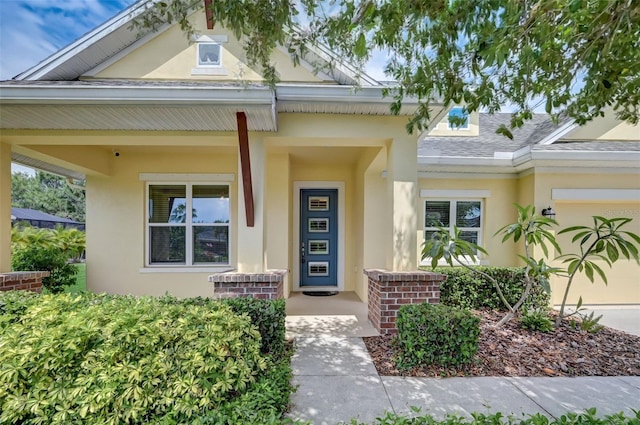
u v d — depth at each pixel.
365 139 5.36
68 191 37.94
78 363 2.34
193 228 7.98
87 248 7.61
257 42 3.20
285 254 7.55
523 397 3.22
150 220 7.91
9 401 2.12
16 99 3.90
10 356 2.28
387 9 2.52
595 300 7.48
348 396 3.21
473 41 2.70
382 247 7.47
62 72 5.58
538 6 2.33
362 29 2.79
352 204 8.94
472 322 3.85
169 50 5.84
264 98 4.05
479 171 8.02
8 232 5.34
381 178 7.47
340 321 5.80
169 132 5.11
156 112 4.31
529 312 5.35
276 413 2.52
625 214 7.46
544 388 3.40
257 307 3.98
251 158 5.23
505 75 3.26
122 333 2.46
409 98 4.61
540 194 7.33
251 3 2.73
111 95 3.95
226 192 8.02
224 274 4.98
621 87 3.23
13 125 4.76
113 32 5.42
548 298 6.36
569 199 7.29
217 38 5.86
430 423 2.21
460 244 4.92
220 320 2.88
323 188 9.10
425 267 8.15
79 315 2.74
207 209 8.01
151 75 5.83
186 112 4.32
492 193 8.14
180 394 2.26
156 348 2.47
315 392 3.29
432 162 7.55
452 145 8.65
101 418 2.11
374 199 7.47
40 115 4.37
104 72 5.79
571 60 2.84
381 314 5.01
